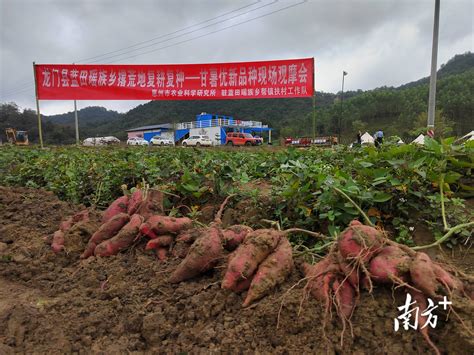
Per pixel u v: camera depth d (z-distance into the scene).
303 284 2.27
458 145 3.96
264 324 2.08
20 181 7.10
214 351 1.99
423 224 3.38
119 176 5.77
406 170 3.55
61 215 4.50
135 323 2.33
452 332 1.77
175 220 3.26
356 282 2.01
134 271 2.94
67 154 9.08
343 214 3.31
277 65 10.73
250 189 4.91
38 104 12.14
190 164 6.27
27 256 3.48
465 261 2.89
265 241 2.33
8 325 2.39
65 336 2.28
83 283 2.91
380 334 1.88
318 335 1.94
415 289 1.83
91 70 11.88
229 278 2.28
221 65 11.25
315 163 5.29
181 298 2.48
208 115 46.03
